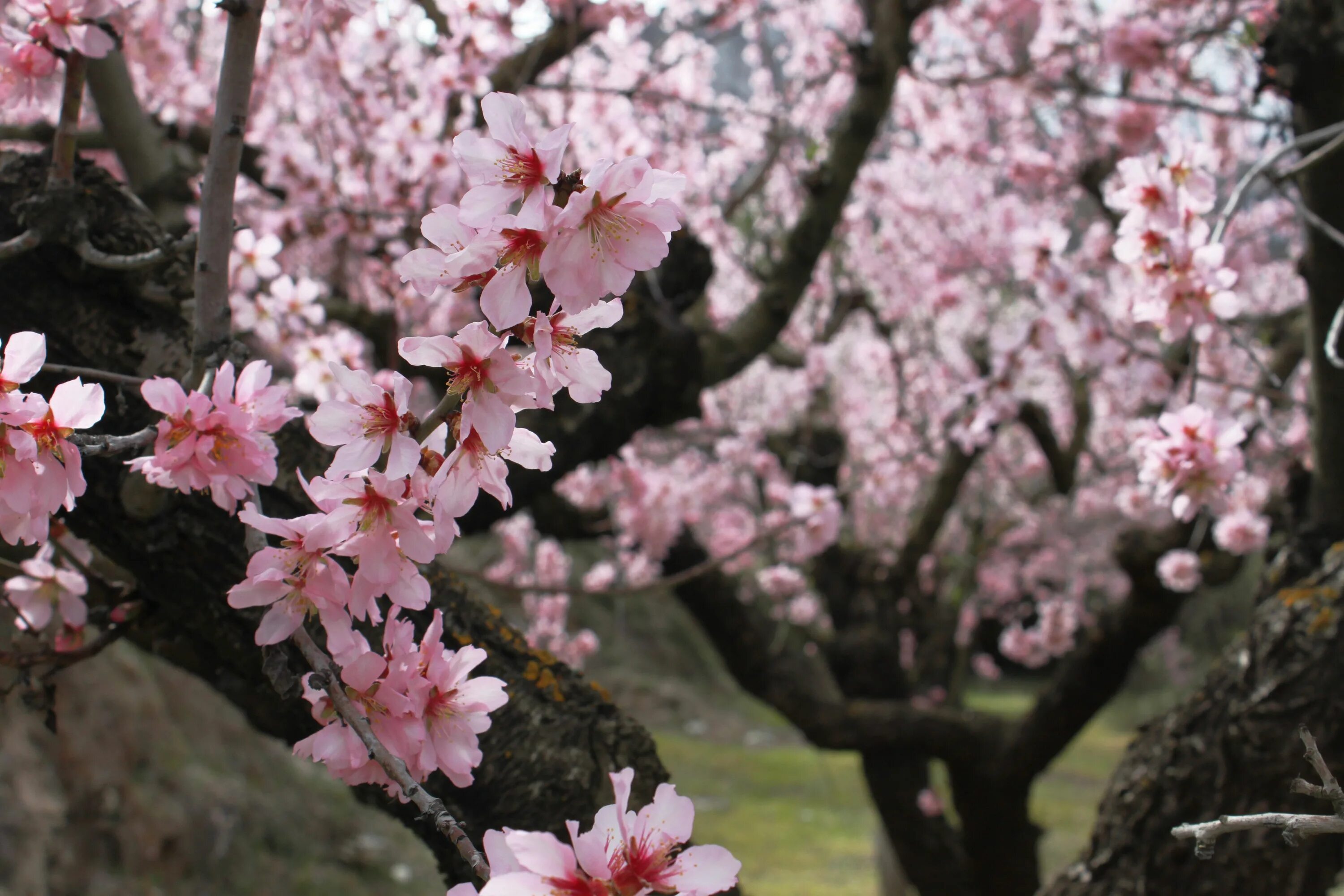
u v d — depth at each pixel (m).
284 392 0.99
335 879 6.09
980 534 6.00
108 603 1.59
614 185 0.76
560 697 1.43
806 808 10.21
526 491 2.56
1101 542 7.96
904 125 5.64
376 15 2.80
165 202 2.59
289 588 0.93
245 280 2.32
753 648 4.37
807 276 3.10
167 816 5.40
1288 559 2.42
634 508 4.40
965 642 6.13
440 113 2.92
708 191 4.89
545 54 3.20
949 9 4.86
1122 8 3.30
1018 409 3.49
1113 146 4.17
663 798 0.79
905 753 4.52
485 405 0.83
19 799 4.59
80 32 1.21
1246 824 0.82
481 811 1.38
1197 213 1.79
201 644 1.51
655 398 2.62
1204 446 1.76
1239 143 4.47
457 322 3.03
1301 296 5.05
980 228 5.60
